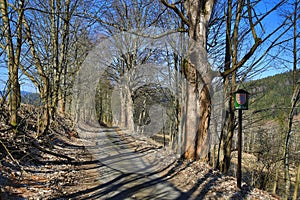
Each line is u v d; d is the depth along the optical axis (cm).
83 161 782
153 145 1173
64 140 1118
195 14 841
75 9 1155
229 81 1027
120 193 503
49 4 1062
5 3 613
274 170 1159
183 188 562
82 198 460
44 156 731
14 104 711
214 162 1105
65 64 1273
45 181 530
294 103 980
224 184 618
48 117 948
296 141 1075
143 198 482
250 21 674
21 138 731
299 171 945
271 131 1165
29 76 808
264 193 624
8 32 619
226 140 951
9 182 469
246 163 1373
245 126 1058
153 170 705
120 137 1150
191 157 870
